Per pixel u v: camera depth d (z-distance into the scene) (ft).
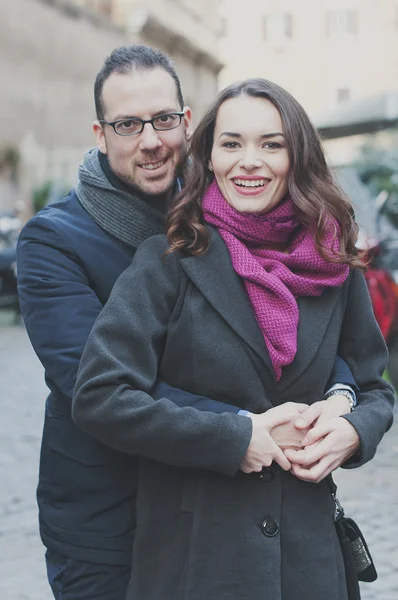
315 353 7.48
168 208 8.36
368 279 26.23
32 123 91.81
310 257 7.49
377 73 151.53
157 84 8.21
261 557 7.16
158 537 7.52
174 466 7.54
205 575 7.20
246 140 7.48
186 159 8.38
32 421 26.63
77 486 8.12
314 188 7.52
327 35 152.87
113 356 7.14
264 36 154.92
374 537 16.80
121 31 109.60
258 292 7.35
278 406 7.23
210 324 7.36
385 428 7.67
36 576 15.25
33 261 8.15
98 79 8.39
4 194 86.53
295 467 7.16
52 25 95.20
